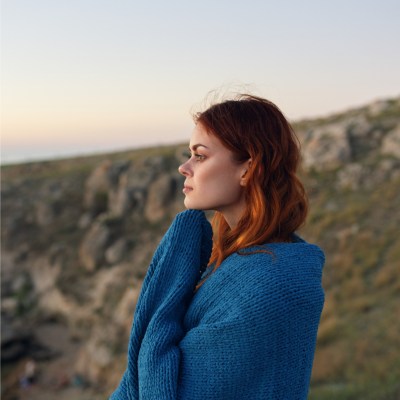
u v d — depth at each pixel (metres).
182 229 1.36
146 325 1.29
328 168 21.89
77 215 31.64
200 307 1.22
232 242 1.30
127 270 23.16
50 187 35.25
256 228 1.22
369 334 8.93
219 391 1.09
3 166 51.06
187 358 1.15
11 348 21.38
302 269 1.15
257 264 1.15
